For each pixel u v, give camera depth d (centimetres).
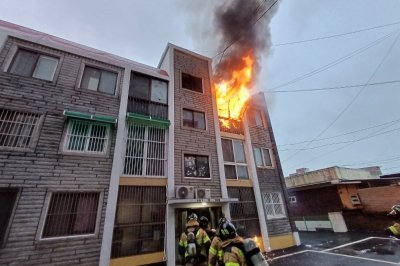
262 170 1157
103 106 806
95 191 666
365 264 637
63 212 602
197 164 941
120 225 668
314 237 1267
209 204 849
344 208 1430
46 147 647
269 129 1324
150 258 674
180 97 1038
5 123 622
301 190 1758
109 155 738
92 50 1004
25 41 754
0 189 550
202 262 409
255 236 954
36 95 696
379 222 1238
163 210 764
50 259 541
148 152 841
